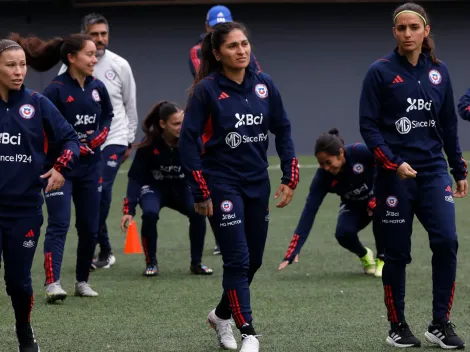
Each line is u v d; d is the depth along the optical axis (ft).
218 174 48.24
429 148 49.21
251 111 48.24
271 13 191.31
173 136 75.10
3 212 44.96
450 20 191.62
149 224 74.74
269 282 71.31
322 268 77.77
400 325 49.96
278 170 161.89
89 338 53.01
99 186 65.92
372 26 192.24
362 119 49.39
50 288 62.85
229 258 47.96
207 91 47.91
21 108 45.14
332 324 55.93
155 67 190.90
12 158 44.86
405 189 49.11
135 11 189.67
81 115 65.00
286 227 101.71
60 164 46.47
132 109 82.64
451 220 48.80
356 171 71.26
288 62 192.54
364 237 94.73
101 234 79.77
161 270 78.02
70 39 64.54
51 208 63.67
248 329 47.52
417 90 48.96
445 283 49.34
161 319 58.18
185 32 190.49
